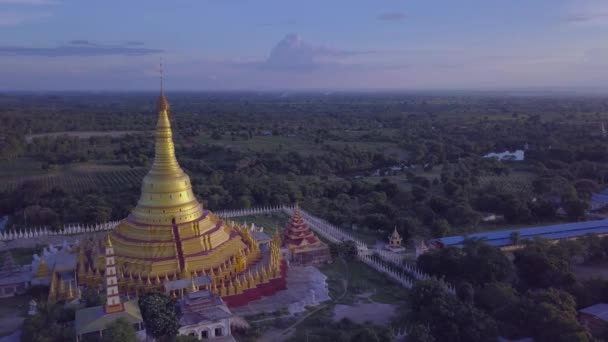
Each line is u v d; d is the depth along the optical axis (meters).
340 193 158.12
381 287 90.31
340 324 73.38
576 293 74.88
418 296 74.62
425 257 93.19
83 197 147.25
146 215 85.62
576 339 59.53
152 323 65.12
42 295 82.44
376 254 108.88
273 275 86.38
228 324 69.56
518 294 77.75
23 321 73.06
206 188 154.88
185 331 67.31
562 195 140.75
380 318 76.38
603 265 98.12
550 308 64.56
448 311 68.19
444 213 134.62
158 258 82.25
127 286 79.00
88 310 67.31
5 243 113.75
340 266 102.25
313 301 82.50
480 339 64.88
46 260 93.50
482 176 186.88
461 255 89.38
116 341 59.75
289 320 75.62
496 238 107.06
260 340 69.62
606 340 64.62
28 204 144.50
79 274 82.00
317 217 137.25
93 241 101.19
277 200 147.62
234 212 140.12
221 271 83.12
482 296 77.12
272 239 104.44
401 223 117.69
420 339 63.31
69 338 63.09
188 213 87.56
